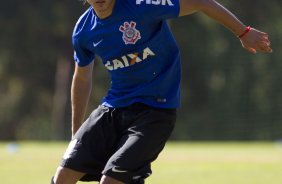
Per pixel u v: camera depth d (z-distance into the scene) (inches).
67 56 4101.9
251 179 1158.3
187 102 3754.9
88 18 643.5
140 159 615.8
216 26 3814.0
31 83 4269.2
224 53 3727.9
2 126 4352.9
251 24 3833.7
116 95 653.3
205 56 3804.1
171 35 647.8
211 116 3622.0
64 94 4109.3
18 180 1182.3
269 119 3501.5
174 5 618.5
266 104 3513.8
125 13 617.0
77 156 639.1
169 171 1294.3
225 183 1115.9
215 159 1537.9
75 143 646.5
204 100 3754.9
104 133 647.1
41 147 2160.4
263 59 3563.0
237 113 3572.8
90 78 684.1
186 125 3649.1
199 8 627.8
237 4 3850.9
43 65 4210.1
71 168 638.5
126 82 646.5
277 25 3762.3
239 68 3646.7
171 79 648.4
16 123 4345.5
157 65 639.8
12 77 4244.6
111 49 633.6
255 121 3523.6
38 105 4320.9
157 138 629.9
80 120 693.3
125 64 636.7
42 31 4087.1
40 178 1210.0
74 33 653.3
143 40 624.7
